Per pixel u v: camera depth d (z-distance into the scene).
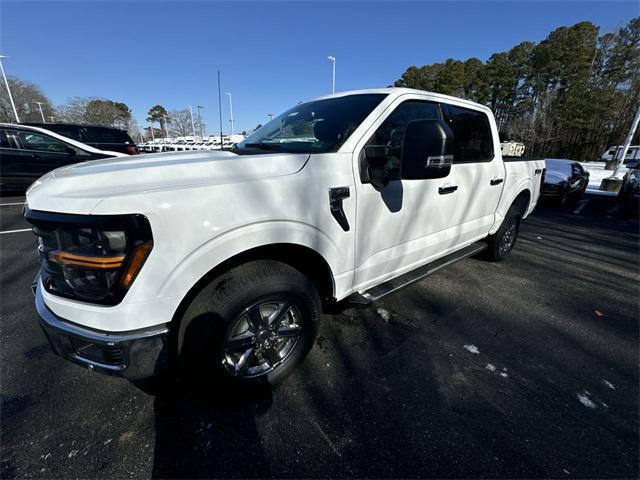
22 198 7.13
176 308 1.37
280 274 1.66
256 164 1.58
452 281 3.49
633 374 2.10
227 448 1.53
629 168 8.23
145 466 1.44
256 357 1.82
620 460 1.50
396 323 2.63
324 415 1.72
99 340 1.31
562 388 1.96
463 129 2.72
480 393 1.90
